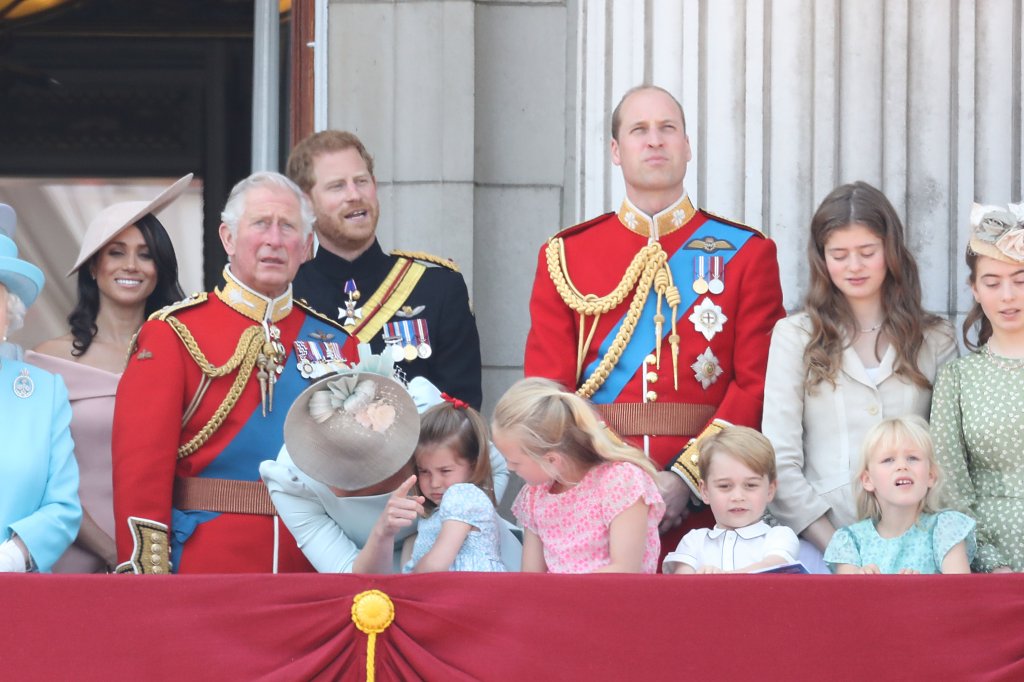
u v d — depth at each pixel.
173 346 17.83
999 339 17.88
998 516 17.25
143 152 32.56
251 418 17.89
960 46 22.09
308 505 16.94
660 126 19.23
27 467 16.75
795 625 14.81
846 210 18.25
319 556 16.83
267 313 18.28
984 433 17.47
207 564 17.38
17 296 17.41
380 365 16.45
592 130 22.91
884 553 16.75
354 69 24.30
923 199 21.88
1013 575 14.88
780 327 18.52
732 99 21.94
